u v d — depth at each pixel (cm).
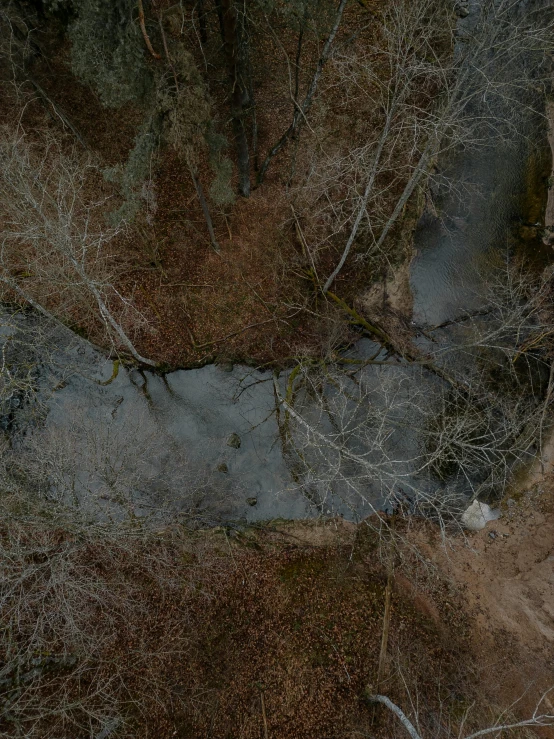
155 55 1173
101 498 1766
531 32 1570
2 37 1650
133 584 1680
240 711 1520
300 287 2031
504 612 1688
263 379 2031
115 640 1606
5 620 1572
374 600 1686
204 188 2003
